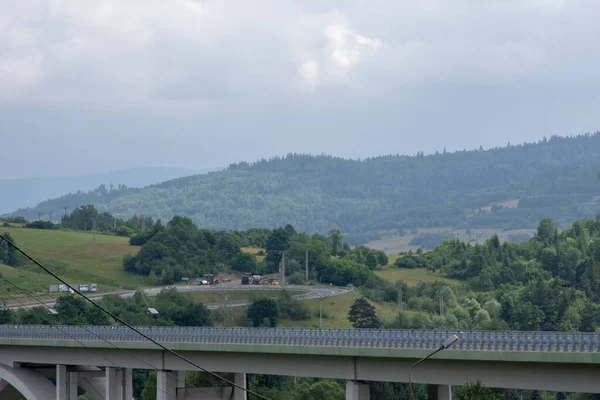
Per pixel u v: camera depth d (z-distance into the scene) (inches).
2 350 4259.4
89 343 3821.4
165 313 6943.9
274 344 3191.4
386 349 2849.4
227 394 3700.8
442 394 2947.8
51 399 4116.6
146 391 4726.9
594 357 2381.9
